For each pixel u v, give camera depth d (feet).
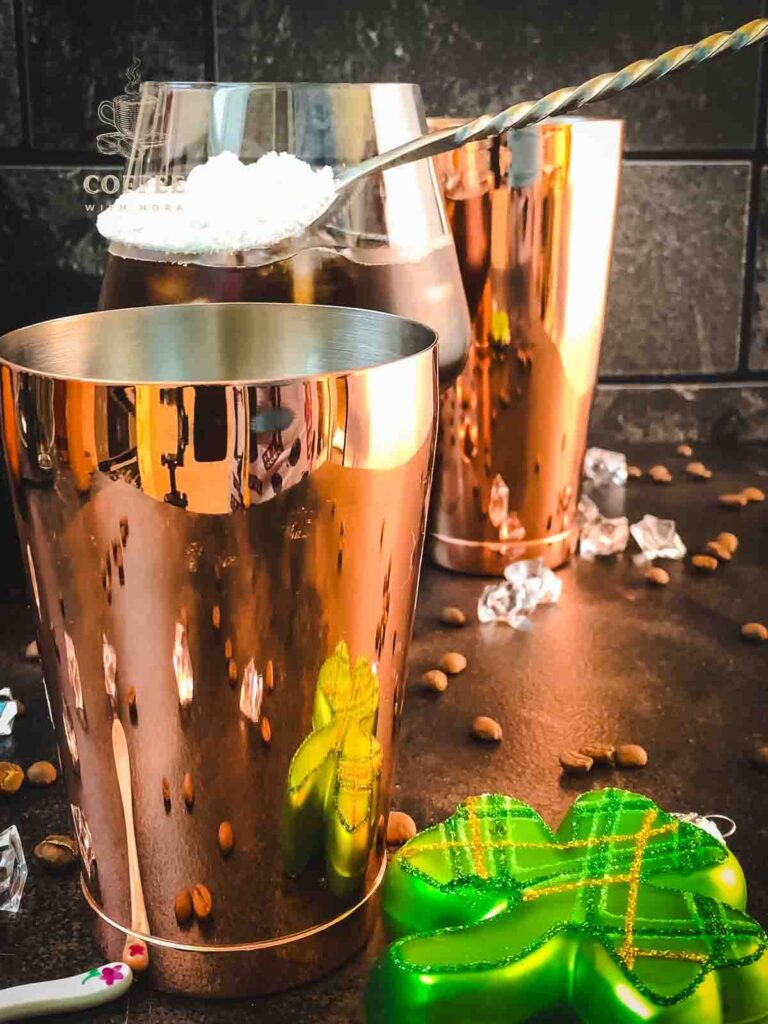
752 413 1.98
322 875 0.89
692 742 1.17
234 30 1.66
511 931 0.85
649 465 1.89
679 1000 0.80
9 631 1.38
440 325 1.17
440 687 1.24
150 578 0.79
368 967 0.92
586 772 1.11
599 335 1.47
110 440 0.77
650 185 1.84
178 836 0.86
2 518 1.56
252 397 0.76
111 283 1.13
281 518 0.79
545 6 1.72
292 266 1.08
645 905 0.87
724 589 1.48
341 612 0.83
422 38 1.71
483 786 1.10
